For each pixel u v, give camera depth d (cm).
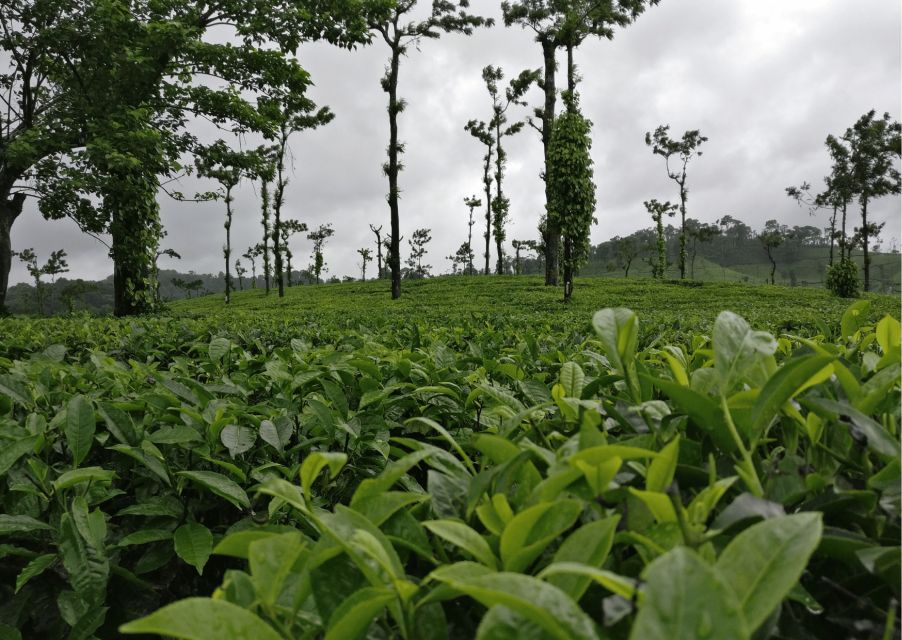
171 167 1636
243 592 82
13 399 199
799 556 58
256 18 1844
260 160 1991
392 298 3325
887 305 2306
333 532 76
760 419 94
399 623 72
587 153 2662
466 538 81
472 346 288
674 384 101
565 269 2752
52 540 156
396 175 3191
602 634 64
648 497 76
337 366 226
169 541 162
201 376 285
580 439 89
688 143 5762
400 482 169
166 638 155
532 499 87
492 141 5491
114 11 1592
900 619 70
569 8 3025
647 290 3359
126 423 162
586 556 70
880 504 85
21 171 1745
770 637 71
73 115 1706
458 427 203
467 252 8725
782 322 519
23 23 1702
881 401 111
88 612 140
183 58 1798
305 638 81
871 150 5094
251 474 164
